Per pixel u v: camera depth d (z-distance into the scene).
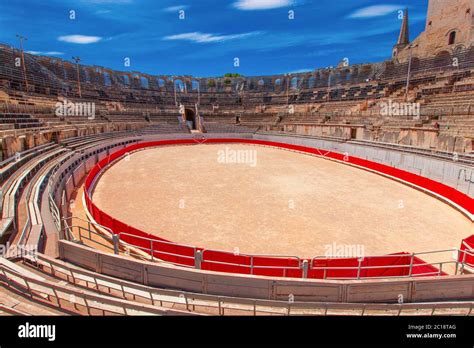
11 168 11.91
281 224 11.20
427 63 38.00
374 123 28.05
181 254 7.47
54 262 5.66
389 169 19.72
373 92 40.22
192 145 39.59
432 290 5.76
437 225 11.41
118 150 28.61
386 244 9.68
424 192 16.02
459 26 35.72
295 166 23.98
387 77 42.84
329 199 14.62
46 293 4.73
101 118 37.75
